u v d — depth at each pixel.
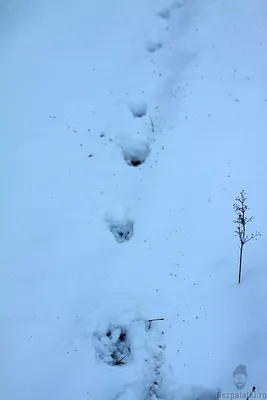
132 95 5.11
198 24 5.42
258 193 4.45
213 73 5.11
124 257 4.32
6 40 5.56
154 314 4.08
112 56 5.34
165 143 4.79
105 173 4.72
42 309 4.17
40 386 3.88
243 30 5.33
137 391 3.79
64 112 5.07
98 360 3.96
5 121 5.08
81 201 4.59
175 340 3.96
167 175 4.62
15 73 5.35
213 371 3.82
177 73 5.20
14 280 4.31
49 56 5.42
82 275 4.28
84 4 5.71
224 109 4.89
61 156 4.83
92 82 5.21
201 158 4.66
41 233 4.49
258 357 3.82
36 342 4.04
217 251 4.25
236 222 4.13
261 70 5.07
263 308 4.00
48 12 5.69
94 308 4.14
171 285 4.16
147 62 5.30
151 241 4.36
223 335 3.93
